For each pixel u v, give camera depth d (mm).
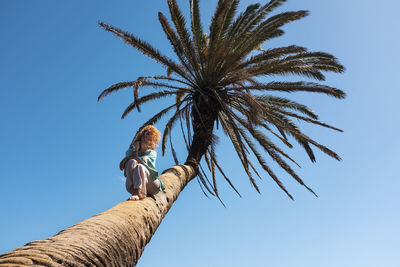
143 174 3562
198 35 10328
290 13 9023
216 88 10578
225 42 9930
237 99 10805
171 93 11336
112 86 10203
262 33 9297
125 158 3734
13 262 1384
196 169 8188
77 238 1853
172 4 9352
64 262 1558
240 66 9953
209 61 10211
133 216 2785
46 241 1721
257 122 8992
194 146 9086
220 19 9352
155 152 3932
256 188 10766
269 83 9602
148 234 3006
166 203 4215
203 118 9477
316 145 10156
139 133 3951
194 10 10203
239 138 8875
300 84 9375
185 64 10180
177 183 5590
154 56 9680
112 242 2105
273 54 9289
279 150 10477
